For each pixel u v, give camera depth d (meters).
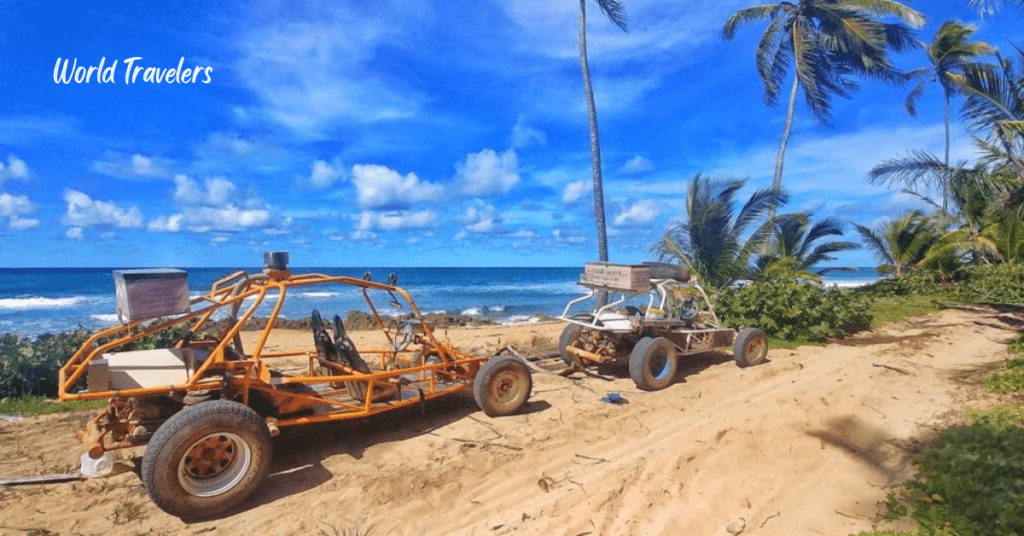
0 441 5.96
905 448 5.33
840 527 3.91
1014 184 14.89
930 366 9.09
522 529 4.24
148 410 4.95
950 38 25.67
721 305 12.68
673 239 16.50
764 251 19.27
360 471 5.30
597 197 16.56
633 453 5.69
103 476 5.13
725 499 4.45
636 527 4.13
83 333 9.14
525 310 28.88
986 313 15.74
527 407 7.29
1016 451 4.58
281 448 5.86
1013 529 3.52
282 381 5.33
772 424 6.07
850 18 19.52
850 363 9.42
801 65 20.39
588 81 16.48
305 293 37.97
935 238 24.72
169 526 4.36
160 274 4.78
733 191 15.48
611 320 8.64
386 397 6.16
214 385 4.95
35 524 4.33
